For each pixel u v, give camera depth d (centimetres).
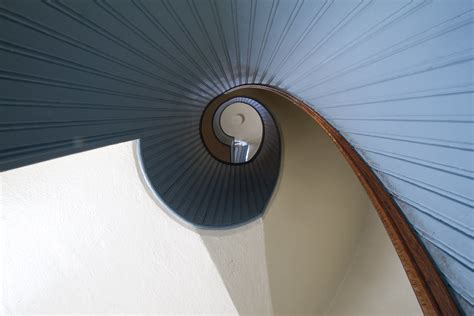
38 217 191
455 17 62
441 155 72
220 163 292
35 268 204
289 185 257
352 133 122
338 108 130
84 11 83
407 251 82
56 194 188
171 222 216
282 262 237
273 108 321
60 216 195
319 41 120
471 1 58
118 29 99
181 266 224
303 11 114
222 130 512
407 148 86
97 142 114
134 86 130
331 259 224
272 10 122
